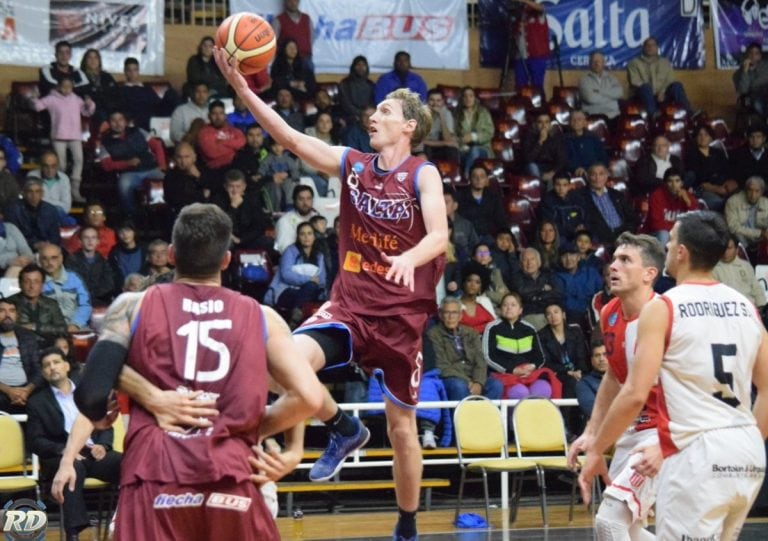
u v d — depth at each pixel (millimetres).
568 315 15211
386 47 20812
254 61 6277
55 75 17766
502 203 17078
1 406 12047
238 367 4305
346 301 6359
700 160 19453
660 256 6582
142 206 16359
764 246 16812
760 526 11578
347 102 18859
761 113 21078
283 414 4418
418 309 6359
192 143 17203
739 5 22531
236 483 4250
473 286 14391
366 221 6344
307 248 14531
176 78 20125
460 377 13398
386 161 6402
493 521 12297
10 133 18125
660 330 5473
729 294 5598
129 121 17594
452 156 18484
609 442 5664
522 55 20828
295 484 12711
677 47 22266
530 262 15078
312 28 20266
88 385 4180
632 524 6406
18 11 18984
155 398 4227
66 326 13070
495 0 21609
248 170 16562
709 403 5473
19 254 14469
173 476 4184
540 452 13609
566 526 11938
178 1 20250
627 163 19234
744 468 5414
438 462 12484
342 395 14336
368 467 13656
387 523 12078
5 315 12234
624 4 22000
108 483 10984
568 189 17297
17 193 15492
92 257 14312
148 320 4297
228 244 4508
